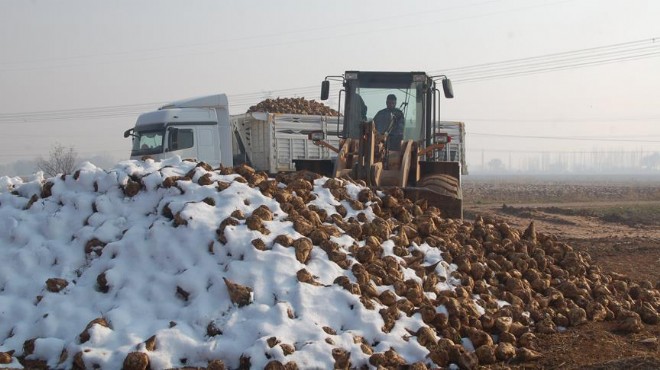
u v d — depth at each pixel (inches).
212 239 291.3
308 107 844.6
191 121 716.7
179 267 286.7
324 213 330.3
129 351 247.9
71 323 273.3
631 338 307.3
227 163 734.5
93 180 332.5
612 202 1656.0
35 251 308.0
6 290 295.6
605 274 408.2
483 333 283.4
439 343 269.7
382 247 321.1
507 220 1027.3
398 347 265.1
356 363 251.3
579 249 631.8
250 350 245.4
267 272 279.0
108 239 306.3
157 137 711.7
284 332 254.5
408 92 515.8
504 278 340.8
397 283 298.2
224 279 273.3
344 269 295.7
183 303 276.1
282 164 765.9
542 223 985.5
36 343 261.0
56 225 317.1
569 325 326.6
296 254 288.7
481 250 356.5
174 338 253.3
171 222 303.6
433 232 351.6
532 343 292.8
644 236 772.6
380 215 350.3
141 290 280.8
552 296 338.6
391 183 442.9
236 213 303.0
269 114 757.3
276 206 316.5
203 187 318.7
